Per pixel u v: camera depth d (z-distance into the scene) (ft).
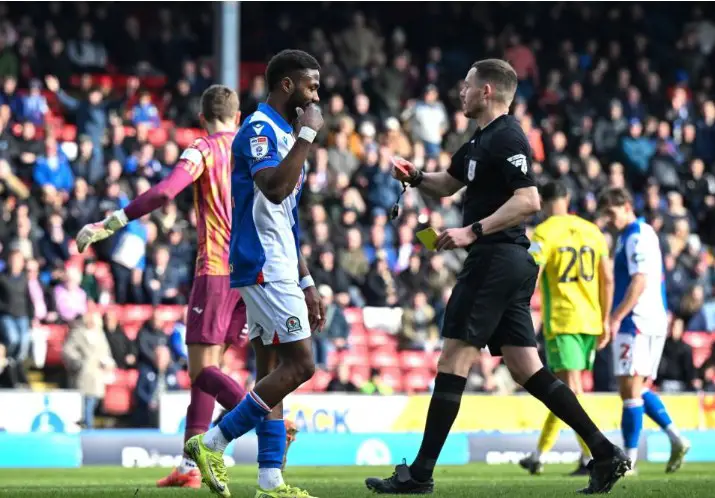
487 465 141.49
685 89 304.30
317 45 270.67
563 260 105.91
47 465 136.98
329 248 203.92
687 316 221.87
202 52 298.56
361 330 206.90
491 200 71.87
